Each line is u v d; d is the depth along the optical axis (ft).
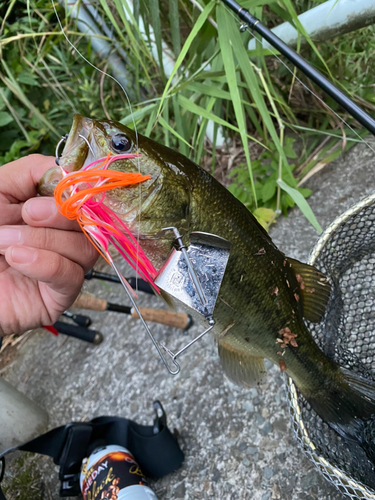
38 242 0.72
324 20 1.31
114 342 1.72
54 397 1.67
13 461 1.49
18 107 2.02
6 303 0.84
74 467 1.19
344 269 1.17
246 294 0.90
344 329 1.16
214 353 1.44
